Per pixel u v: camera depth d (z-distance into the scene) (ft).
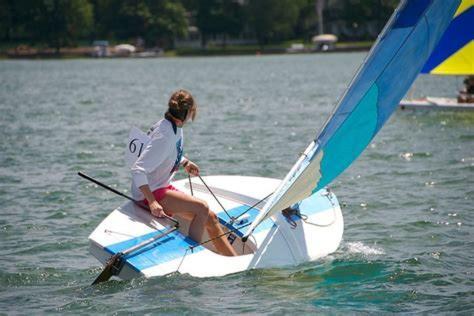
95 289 89.51
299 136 213.25
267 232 98.84
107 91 451.12
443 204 128.57
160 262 90.79
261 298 86.38
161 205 94.84
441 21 104.47
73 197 139.54
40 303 86.84
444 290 89.61
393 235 112.06
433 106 246.88
